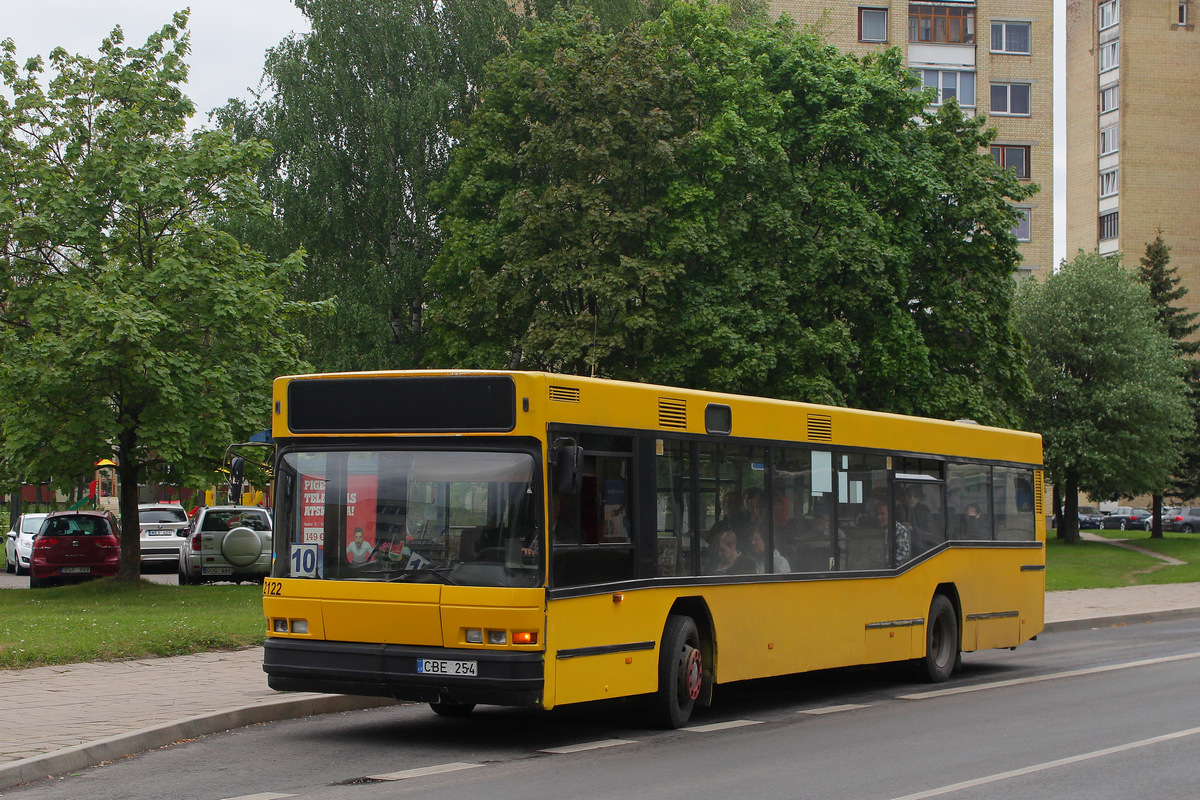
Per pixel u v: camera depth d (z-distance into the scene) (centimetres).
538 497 956
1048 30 6506
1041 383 5266
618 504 1043
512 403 966
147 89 2442
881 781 836
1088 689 1407
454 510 969
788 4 6222
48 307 2295
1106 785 825
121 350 2214
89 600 2161
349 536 995
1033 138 6494
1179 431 5366
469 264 3203
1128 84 8719
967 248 3425
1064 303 5278
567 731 1074
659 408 1102
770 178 3164
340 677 973
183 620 1703
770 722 1146
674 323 3023
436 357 3341
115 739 909
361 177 3619
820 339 3034
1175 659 1742
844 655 1334
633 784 819
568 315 3023
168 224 2442
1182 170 8744
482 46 3753
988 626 1627
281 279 2514
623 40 3077
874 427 1423
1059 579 3328
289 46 3716
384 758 920
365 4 3631
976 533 1620
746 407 1218
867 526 1397
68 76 2448
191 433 2292
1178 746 991
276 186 3509
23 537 3734
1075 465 5250
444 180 3491
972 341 3403
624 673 1029
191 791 784
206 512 2855
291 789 793
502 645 934
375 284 3462
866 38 6312
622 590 1031
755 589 1205
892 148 3334
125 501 2462
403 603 955
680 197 2988
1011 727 1105
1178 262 8700
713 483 1165
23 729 955
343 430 1010
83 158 2420
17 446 2225
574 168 3103
